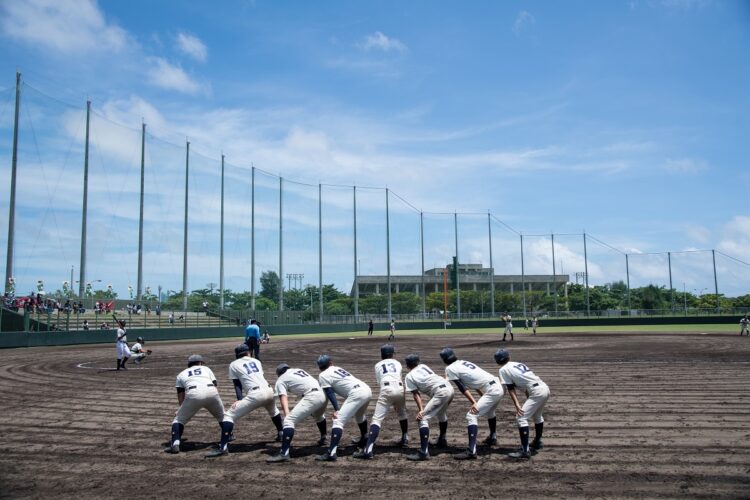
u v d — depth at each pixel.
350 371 19.95
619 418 11.00
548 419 11.05
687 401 12.71
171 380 18.03
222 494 7.04
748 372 17.94
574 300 106.12
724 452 8.50
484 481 7.38
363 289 125.94
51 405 13.45
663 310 81.12
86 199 48.12
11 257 40.97
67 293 52.06
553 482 7.28
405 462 8.39
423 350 30.42
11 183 41.69
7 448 9.41
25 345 35.66
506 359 8.95
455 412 12.25
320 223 73.62
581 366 20.38
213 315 62.75
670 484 7.11
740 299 108.31
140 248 53.88
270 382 17.84
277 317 66.94
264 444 9.63
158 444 9.66
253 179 65.62
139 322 50.91
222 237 62.06
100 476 7.85
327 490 7.14
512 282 124.38
